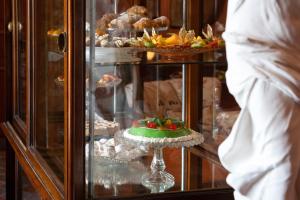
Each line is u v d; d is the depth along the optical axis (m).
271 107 0.99
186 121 1.65
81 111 1.39
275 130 0.99
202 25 1.66
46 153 1.71
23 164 1.92
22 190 2.21
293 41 1.02
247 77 1.01
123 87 1.52
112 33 1.49
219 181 1.49
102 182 1.43
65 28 1.40
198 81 1.64
